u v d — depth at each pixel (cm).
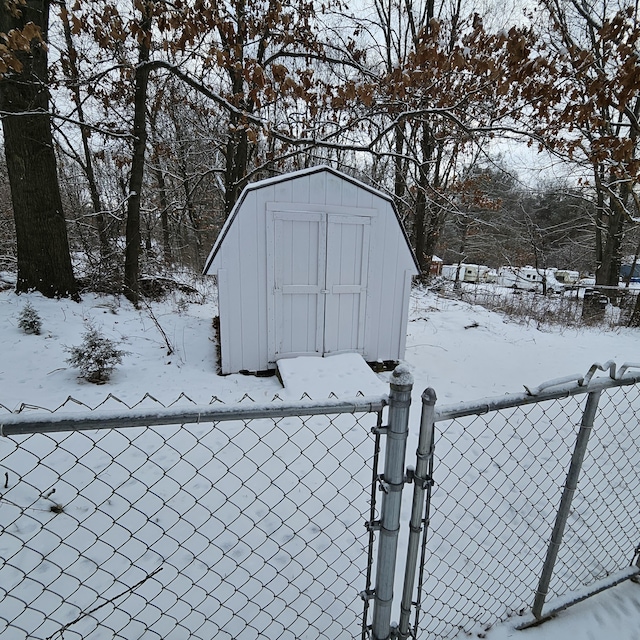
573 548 238
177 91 1103
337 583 201
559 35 809
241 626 173
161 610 169
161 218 1549
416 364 610
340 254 529
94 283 821
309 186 496
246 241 490
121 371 506
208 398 444
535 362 648
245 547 220
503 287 1730
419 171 1204
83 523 232
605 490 296
